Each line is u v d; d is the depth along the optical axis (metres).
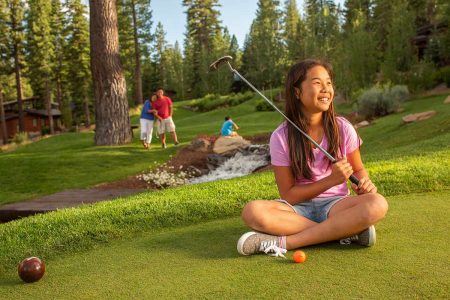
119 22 47.56
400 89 19.27
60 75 48.53
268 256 2.92
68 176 10.32
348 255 2.84
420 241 3.04
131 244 3.58
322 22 44.19
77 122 53.97
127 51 49.12
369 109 18.42
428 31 34.72
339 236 2.97
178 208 4.54
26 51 42.62
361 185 3.09
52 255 3.60
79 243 3.79
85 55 45.34
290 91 3.19
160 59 71.31
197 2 62.41
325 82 3.11
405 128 12.22
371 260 2.72
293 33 63.06
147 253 3.27
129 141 14.23
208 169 11.57
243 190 5.40
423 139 10.25
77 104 54.53
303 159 3.18
